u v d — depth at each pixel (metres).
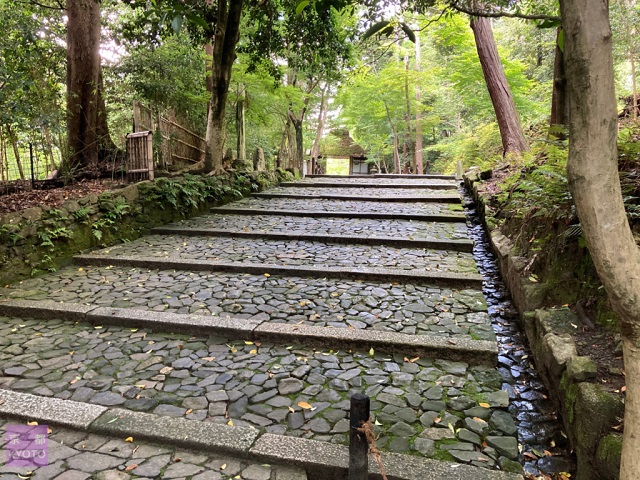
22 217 4.95
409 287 4.51
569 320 2.89
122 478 2.07
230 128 13.46
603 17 1.03
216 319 3.70
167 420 2.47
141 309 3.97
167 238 6.59
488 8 2.87
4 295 4.34
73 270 5.23
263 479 2.10
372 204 8.59
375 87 17.25
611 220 1.08
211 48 11.62
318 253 5.64
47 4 9.77
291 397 2.72
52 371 3.04
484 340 3.28
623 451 1.30
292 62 10.41
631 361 1.21
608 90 1.05
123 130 12.05
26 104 5.18
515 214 5.11
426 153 24.30
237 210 8.12
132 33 8.37
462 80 12.10
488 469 2.07
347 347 3.34
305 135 24.41
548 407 2.68
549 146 4.05
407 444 2.27
